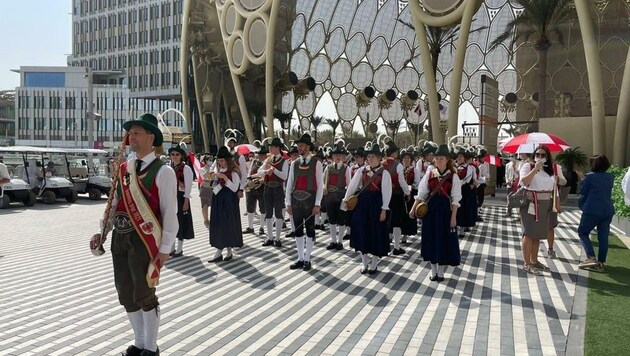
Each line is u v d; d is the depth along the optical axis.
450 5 26.30
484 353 4.46
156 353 4.04
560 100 46.22
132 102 72.81
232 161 8.76
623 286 6.72
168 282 7.18
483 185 14.80
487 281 7.20
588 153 26.05
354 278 7.46
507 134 57.25
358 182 7.73
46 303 6.03
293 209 8.23
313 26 51.97
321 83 56.97
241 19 41.00
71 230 12.60
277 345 4.68
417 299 6.28
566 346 4.49
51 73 84.12
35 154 20.02
